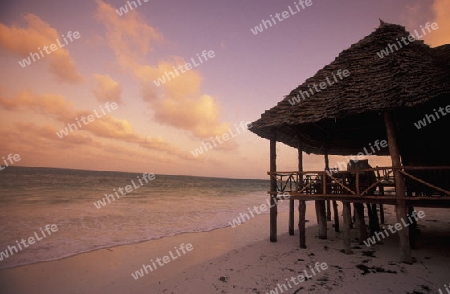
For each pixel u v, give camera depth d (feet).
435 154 35.04
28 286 22.94
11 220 48.42
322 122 36.63
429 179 25.80
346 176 31.83
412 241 29.73
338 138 46.01
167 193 126.11
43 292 21.95
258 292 20.61
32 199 77.66
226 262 28.32
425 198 23.68
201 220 58.70
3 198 76.84
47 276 25.20
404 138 37.68
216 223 55.67
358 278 21.88
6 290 21.99
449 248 29.25
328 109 29.81
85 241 37.52
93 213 59.93
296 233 43.11
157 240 39.63
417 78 26.71
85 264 28.66
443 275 21.54
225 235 43.91
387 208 77.66
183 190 155.84
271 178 35.70
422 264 24.16
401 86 26.50
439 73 26.17
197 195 125.90
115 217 56.75
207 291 21.22
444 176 24.90
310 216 68.28
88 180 192.65
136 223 51.93
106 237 40.22
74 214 57.47
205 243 38.14
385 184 29.73
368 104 27.09
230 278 23.72
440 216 56.24
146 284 23.38
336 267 24.73
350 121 36.47
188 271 26.27
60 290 22.36
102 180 202.90
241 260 28.58
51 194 92.27
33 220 49.24
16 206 64.69
